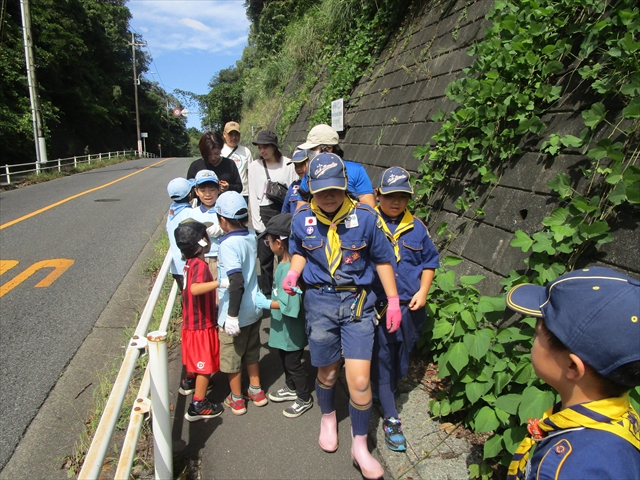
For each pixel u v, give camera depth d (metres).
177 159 36.12
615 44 2.60
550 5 3.14
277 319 2.85
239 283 2.62
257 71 22.33
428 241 2.61
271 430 2.73
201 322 2.79
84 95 31.23
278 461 2.45
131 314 4.61
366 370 2.21
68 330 4.26
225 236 2.76
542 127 2.96
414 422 2.64
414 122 5.11
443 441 2.46
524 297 1.25
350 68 8.01
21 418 3.01
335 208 2.14
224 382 3.32
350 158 6.65
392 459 2.38
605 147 2.31
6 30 22.89
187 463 2.45
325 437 2.53
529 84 3.15
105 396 3.12
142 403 2.06
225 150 5.05
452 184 3.86
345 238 2.18
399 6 7.09
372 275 2.31
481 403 2.43
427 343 3.13
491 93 3.33
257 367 2.98
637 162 2.28
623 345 0.96
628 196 2.10
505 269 2.87
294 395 3.04
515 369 2.25
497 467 2.24
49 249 6.96
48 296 5.09
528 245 2.52
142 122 48.28
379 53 7.43
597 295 1.01
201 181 3.47
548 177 2.84
